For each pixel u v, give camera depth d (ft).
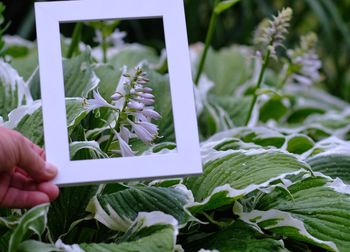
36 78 4.20
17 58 5.64
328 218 3.16
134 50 6.05
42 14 3.08
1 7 4.50
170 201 3.14
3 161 2.70
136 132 3.05
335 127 5.56
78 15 3.11
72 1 3.12
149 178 2.89
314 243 3.10
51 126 2.91
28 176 2.90
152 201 3.15
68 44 5.72
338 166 3.73
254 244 3.03
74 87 3.81
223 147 3.78
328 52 8.07
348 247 3.02
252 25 7.81
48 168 2.82
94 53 5.98
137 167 2.87
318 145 4.03
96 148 3.05
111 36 5.28
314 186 3.36
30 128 3.38
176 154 2.91
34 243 2.84
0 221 2.96
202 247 3.16
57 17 3.08
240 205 3.24
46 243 2.99
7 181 2.82
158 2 3.13
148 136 3.05
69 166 2.86
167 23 3.09
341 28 7.21
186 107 2.96
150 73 4.26
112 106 3.09
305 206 3.25
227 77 6.35
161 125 3.98
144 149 3.40
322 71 8.28
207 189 3.25
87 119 3.66
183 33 3.07
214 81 6.31
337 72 8.10
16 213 3.21
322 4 7.66
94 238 3.27
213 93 6.15
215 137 4.38
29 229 2.95
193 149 2.91
